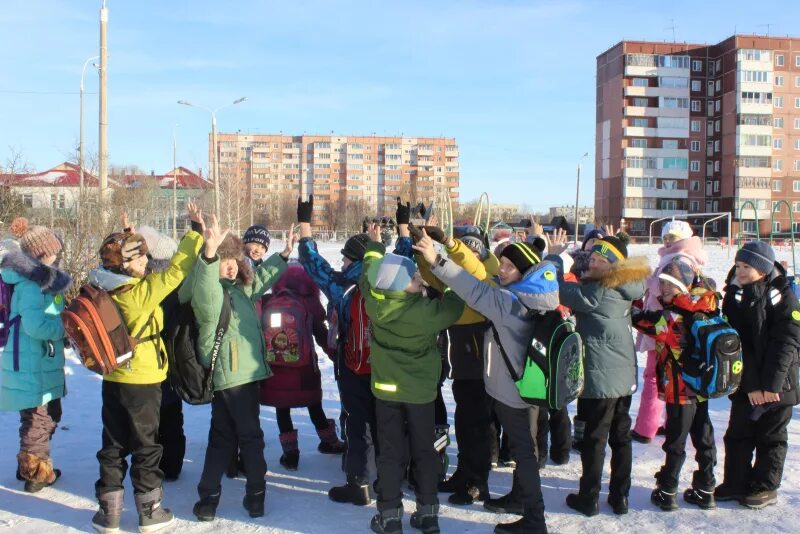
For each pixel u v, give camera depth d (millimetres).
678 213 84625
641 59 83500
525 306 4012
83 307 3850
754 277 4520
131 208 23594
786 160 81875
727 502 4613
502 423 4168
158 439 4957
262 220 88875
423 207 5500
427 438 4168
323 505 4578
